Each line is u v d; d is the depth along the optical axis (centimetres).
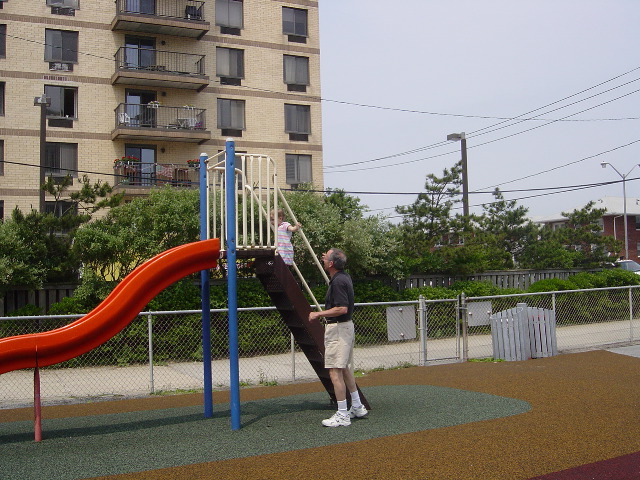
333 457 566
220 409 836
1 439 674
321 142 3173
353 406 732
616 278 2133
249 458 567
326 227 1652
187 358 1361
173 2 2922
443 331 1449
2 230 1370
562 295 1688
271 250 736
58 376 1175
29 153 2612
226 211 707
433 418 717
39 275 1414
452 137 2625
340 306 681
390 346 1337
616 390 867
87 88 2739
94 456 587
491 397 837
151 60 2873
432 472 521
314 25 3216
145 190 2695
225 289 1439
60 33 2706
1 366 638
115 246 1429
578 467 532
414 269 1938
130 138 2777
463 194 2600
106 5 2794
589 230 2741
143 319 1323
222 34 3003
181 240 1509
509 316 1234
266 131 3059
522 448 586
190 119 2859
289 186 3088
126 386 1077
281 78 3114
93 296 1400
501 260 2478
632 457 557
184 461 562
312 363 804
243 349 1419
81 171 2545
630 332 1449
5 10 2611
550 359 1214
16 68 2612
